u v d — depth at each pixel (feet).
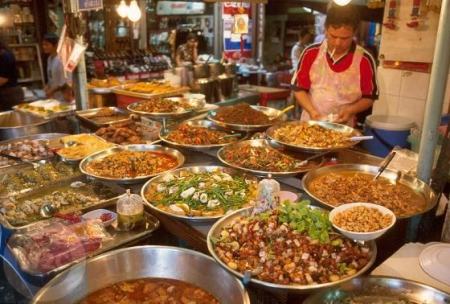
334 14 12.60
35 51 31.48
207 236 6.90
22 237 7.30
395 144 12.87
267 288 5.81
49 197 9.19
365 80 13.57
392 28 15.78
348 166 9.73
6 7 29.86
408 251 6.80
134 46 31.22
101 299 6.58
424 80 15.29
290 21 37.29
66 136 12.96
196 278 6.81
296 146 10.44
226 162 10.09
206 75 19.95
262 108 14.08
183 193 8.45
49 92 21.70
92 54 26.48
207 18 34.45
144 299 6.57
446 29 7.41
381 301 5.69
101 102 18.63
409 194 8.39
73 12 14.26
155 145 11.53
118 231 7.83
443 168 8.53
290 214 6.82
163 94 17.54
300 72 14.42
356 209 7.16
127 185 9.62
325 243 6.43
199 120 13.29
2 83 21.47
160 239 8.34
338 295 5.68
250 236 6.68
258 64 34.01
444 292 5.63
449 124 8.39
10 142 12.60
